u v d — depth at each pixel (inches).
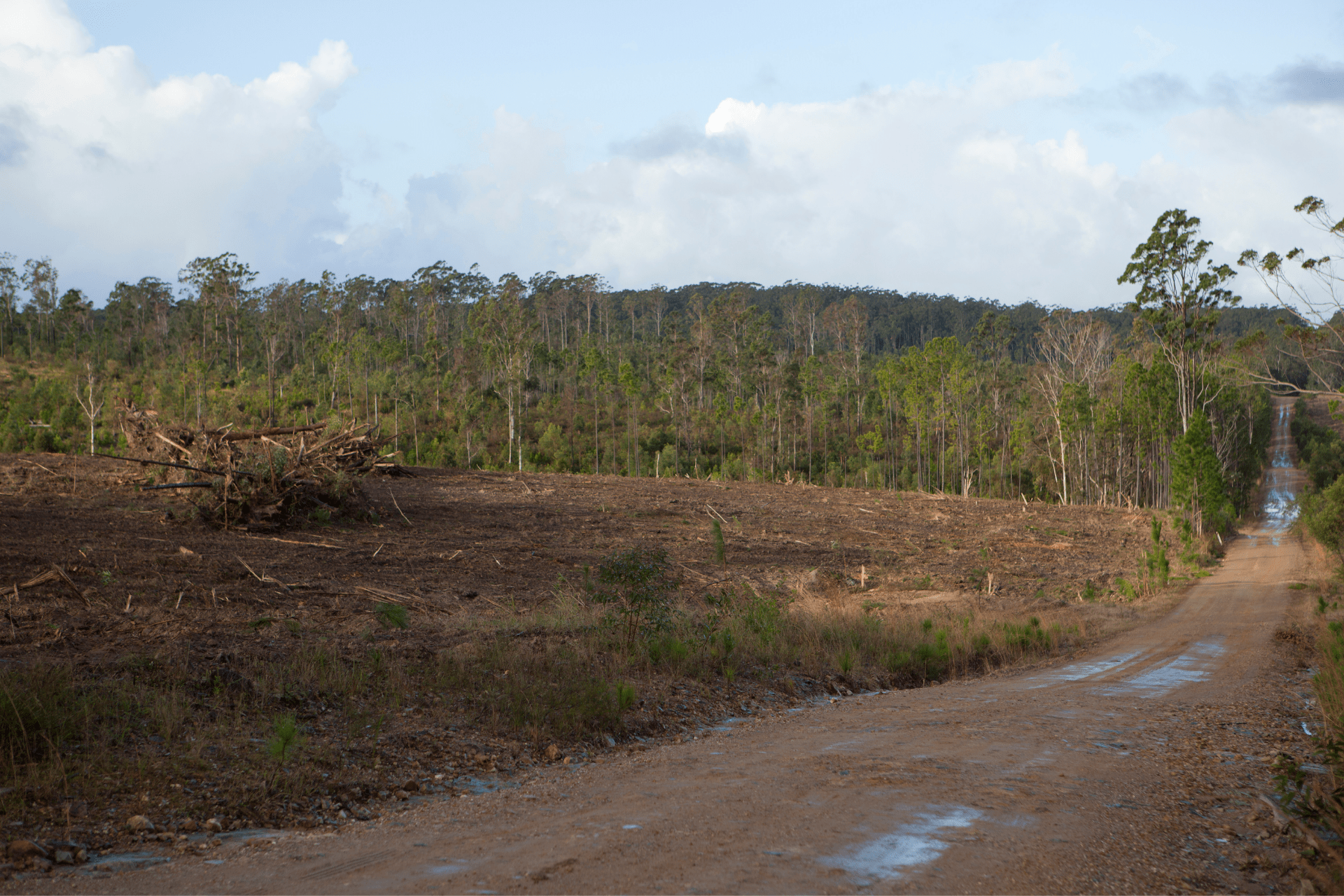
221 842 209.5
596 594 523.5
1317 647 651.5
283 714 308.7
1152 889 176.4
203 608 496.1
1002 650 652.7
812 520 1509.6
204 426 1050.7
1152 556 1214.9
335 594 603.5
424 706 344.5
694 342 4886.8
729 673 465.4
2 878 179.3
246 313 4990.2
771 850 194.4
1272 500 3457.2
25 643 362.6
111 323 5280.5
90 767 239.8
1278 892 178.7
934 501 1998.0
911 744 331.9
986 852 195.0
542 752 319.0
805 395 4284.0
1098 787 263.1
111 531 751.1
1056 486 3149.6
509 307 4990.2
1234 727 375.2
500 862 187.9
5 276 5098.4
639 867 182.9
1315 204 957.2
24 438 2224.4
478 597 675.4
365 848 203.0
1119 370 2967.5
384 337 5191.9
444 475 1624.0
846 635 614.5
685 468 3622.0
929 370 3331.7
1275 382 1079.6
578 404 4586.6
